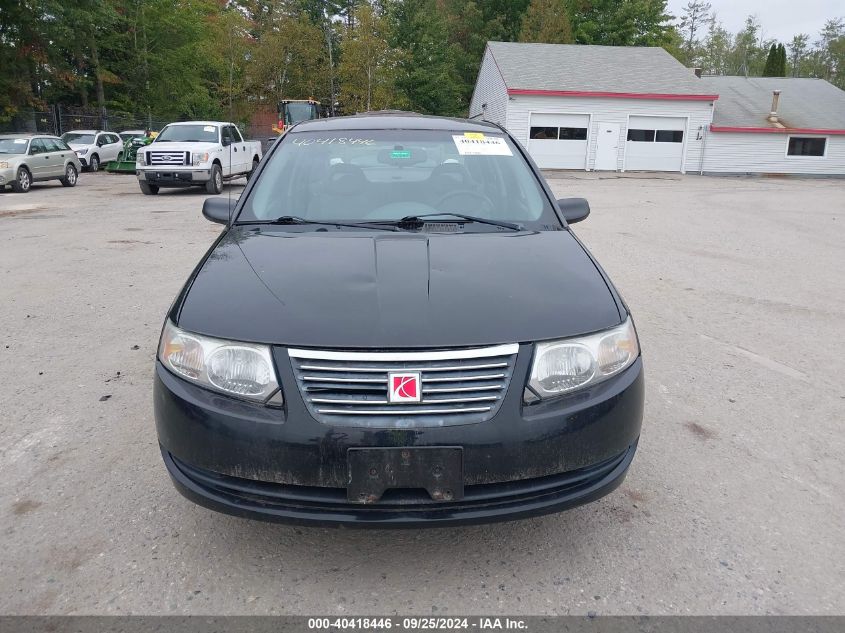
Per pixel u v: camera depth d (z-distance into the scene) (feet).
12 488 11.06
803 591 8.86
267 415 8.19
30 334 18.99
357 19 147.54
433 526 8.17
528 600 8.62
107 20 111.55
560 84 105.29
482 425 8.08
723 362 17.58
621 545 9.79
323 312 8.63
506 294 9.15
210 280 9.74
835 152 109.09
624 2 158.81
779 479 11.76
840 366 17.42
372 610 8.41
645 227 43.11
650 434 13.39
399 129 14.34
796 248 35.63
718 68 294.25
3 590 8.66
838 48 287.89
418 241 10.93
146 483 11.27
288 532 10.01
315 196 12.70
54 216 44.68
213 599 8.55
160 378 8.95
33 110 111.45
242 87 154.51
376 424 7.99
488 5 164.35
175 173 58.39
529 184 13.34
